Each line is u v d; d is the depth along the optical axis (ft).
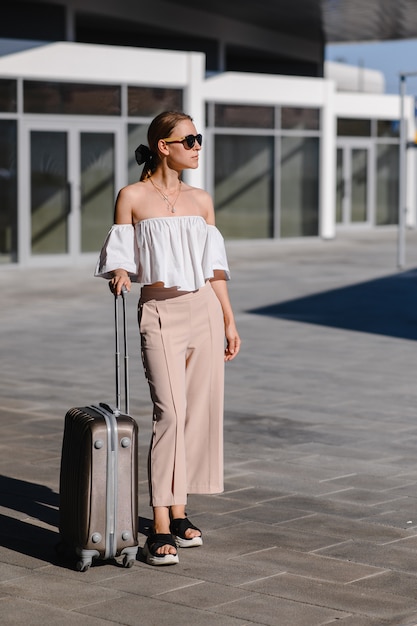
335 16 94.58
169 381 18.60
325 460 25.30
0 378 35.70
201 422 19.12
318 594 16.70
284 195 95.04
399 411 30.94
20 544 19.17
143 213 18.51
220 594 16.70
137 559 18.39
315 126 96.84
